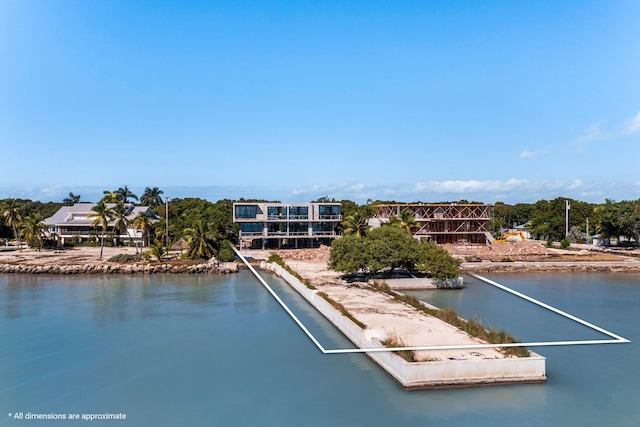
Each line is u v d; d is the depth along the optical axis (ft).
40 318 131.75
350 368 91.20
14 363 95.55
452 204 325.42
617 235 313.32
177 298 161.99
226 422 70.59
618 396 78.02
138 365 94.27
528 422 69.87
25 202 489.26
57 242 319.88
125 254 252.01
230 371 90.43
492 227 363.97
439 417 71.36
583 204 410.93
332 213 315.17
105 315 135.64
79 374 89.40
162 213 415.44
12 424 70.38
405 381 79.87
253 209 303.27
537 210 498.28
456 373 80.64
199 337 112.88
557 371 88.38
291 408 74.84
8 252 287.07
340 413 72.84
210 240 255.70
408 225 261.65
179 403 76.95
